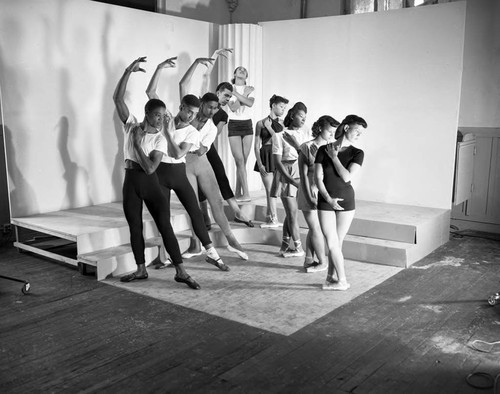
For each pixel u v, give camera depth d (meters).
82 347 3.69
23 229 6.03
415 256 5.68
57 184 6.22
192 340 3.80
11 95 5.72
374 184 7.05
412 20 6.54
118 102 4.73
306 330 3.97
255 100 7.69
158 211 4.76
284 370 3.37
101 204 6.64
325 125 4.77
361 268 5.47
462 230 7.12
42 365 3.43
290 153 5.49
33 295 4.66
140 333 3.91
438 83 6.46
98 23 6.36
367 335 3.89
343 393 3.10
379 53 6.82
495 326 4.05
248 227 6.37
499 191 6.85
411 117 6.68
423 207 6.67
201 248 5.88
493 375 3.30
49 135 6.08
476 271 5.38
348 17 6.98
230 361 3.49
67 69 6.14
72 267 5.42
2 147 6.07
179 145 4.92
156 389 3.15
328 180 4.57
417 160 6.71
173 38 7.21
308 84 7.42
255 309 4.38
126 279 4.98
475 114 6.98
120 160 6.80
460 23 6.23
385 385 3.19
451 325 4.07
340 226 4.68
